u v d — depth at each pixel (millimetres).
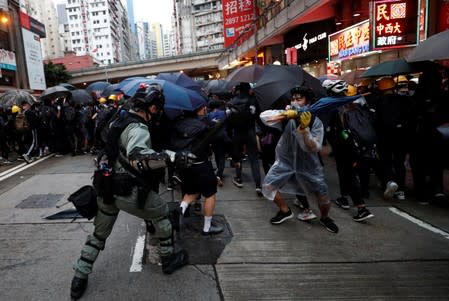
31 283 2932
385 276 2975
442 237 3715
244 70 6391
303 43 17844
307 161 3768
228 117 3258
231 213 4605
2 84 29688
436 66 4922
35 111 9430
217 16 96438
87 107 10148
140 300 2674
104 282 2930
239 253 3436
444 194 4805
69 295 2754
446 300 2633
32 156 9516
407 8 8805
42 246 3654
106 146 2646
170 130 3787
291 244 3619
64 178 6887
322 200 3852
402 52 9672
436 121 4547
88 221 4371
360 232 3887
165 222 2979
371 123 4320
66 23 136375
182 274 3051
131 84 4328
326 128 3984
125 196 2629
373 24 9039
